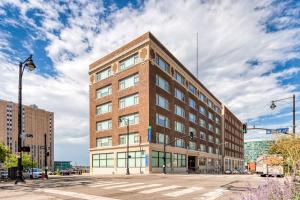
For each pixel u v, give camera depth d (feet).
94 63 216.95
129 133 177.88
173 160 196.85
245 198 20.40
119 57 192.13
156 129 172.96
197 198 38.86
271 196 19.56
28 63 70.18
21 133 68.95
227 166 364.17
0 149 182.70
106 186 54.49
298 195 19.02
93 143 208.95
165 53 192.44
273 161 143.54
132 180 74.43
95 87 213.66
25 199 36.32
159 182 67.21
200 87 269.44
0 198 37.24
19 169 66.69
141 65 173.58
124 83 187.32
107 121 199.72
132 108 176.96
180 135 211.61
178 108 212.23
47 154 134.10
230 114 401.49
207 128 285.43
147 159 163.12
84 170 260.62
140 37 176.76
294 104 113.19
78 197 38.29
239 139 466.29
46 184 60.08
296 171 22.59
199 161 255.29
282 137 131.75
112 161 189.37
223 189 51.39
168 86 197.16
